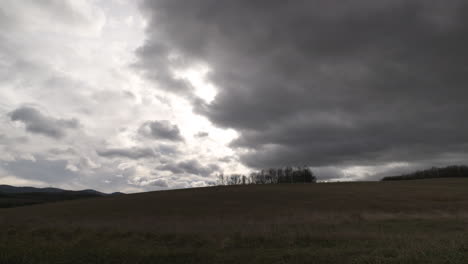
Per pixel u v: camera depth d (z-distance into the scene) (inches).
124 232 526.6
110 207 1787.6
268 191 2346.2
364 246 378.0
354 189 2333.9
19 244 409.1
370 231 525.0
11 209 2177.7
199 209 1533.0
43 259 338.6
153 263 331.0
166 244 445.1
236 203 1729.8
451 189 2177.7
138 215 1364.4
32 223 707.4
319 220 743.7
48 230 557.6
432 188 2279.8
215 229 567.2
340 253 337.7
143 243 449.4
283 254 342.0
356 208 1401.3
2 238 469.1
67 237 503.8
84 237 470.0
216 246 415.2
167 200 2020.2
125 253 359.6
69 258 342.6
